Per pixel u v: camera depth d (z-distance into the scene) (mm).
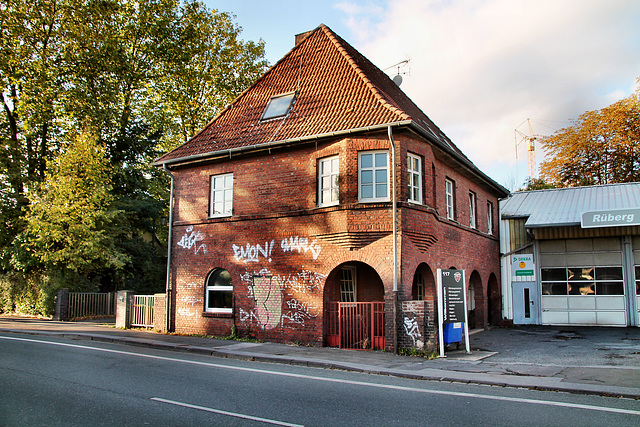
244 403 7184
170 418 6324
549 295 22609
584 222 20672
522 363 11273
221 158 16797
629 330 19781
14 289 24859
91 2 25547
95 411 6645
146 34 28672
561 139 40500
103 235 23906
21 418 6297
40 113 24906
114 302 25422
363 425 6109
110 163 27359
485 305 20828
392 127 13602
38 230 21953
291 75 18281
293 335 14727
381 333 13562
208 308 16922
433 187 15594
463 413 6699
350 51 19125
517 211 24125
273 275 15367
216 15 32281
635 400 7578
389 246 13500
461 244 18641
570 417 6500
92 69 26047
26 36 24812
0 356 11516
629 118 36688
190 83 31062
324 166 14953
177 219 17922
